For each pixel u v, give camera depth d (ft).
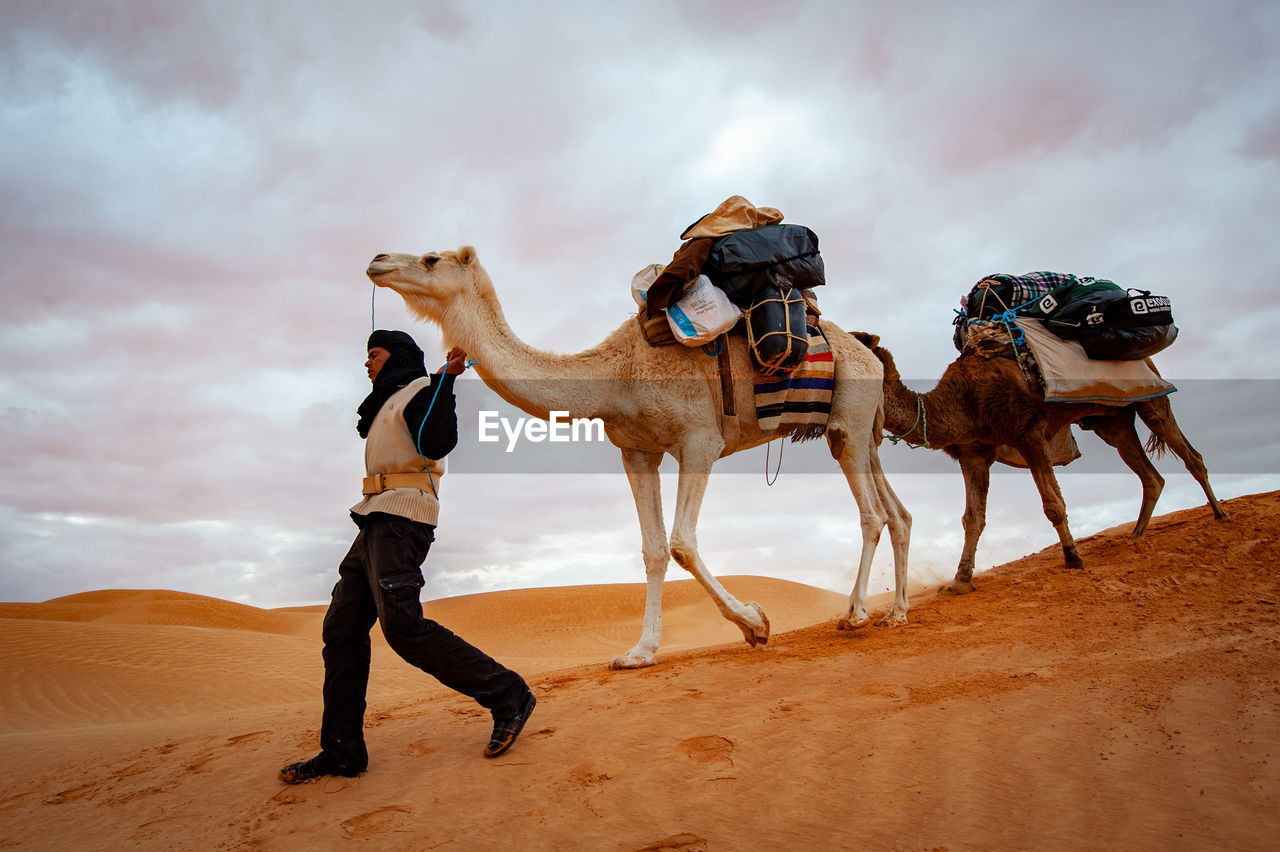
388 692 57.52
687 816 13.83
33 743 27.78
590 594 165.68
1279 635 20.70
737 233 24.32
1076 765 14.75
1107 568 30.81
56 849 15.23
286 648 78.13
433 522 16.63
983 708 17.67
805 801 14.16
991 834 12.67
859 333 30.12
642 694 20.07
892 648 22.97
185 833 14.83
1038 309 34.19
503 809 14.35
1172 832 12.25
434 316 21.90
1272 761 14.19
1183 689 17.76
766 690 19.85
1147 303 32.45
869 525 26.53
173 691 61.62
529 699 17.15
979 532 33.71
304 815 14.82
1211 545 30.89
